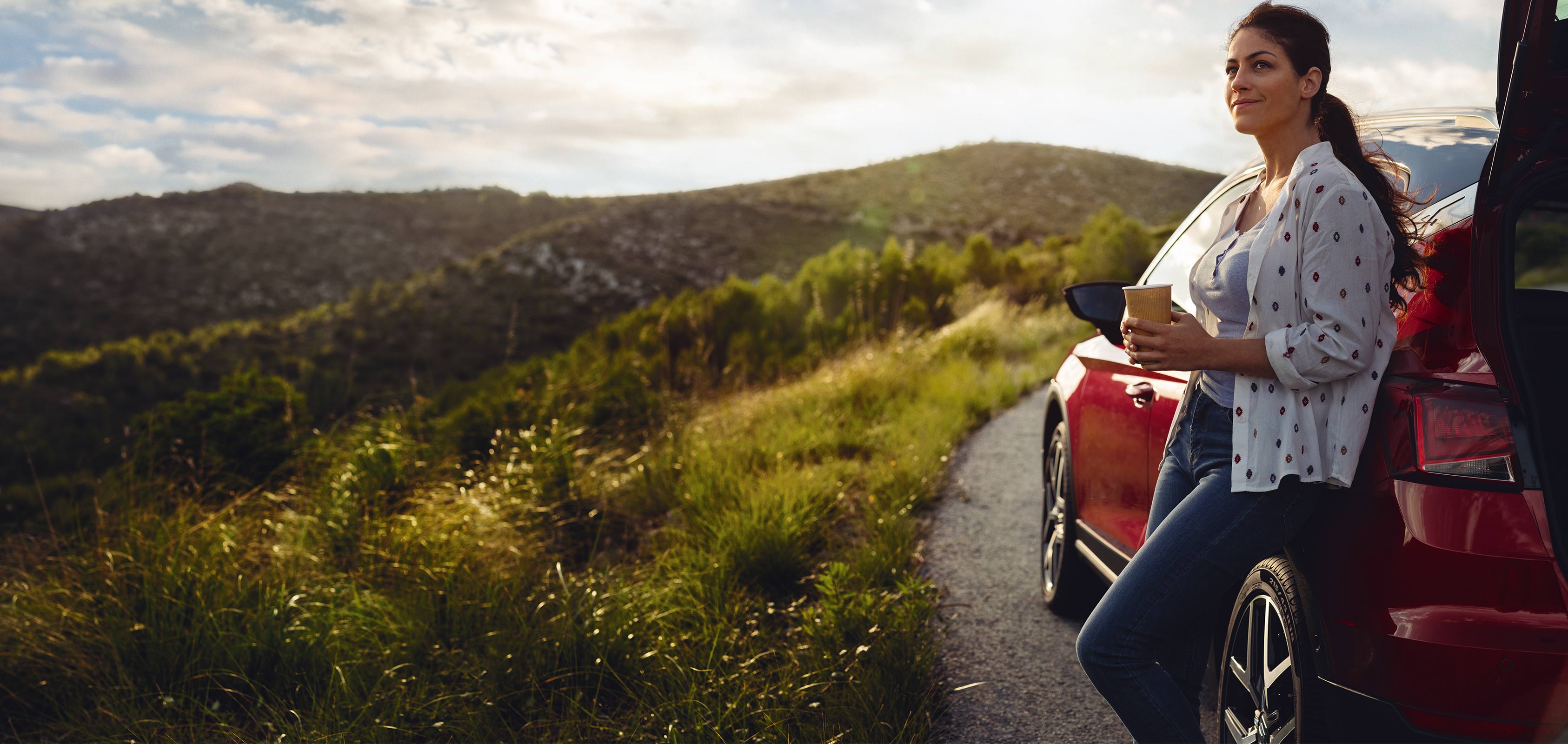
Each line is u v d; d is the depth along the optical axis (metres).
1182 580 1.76
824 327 14.16
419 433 6.10
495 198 145.50
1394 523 1.62
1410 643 1.56
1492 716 1.51
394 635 3.37
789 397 8.34
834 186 113.56
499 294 79.69
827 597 3.27
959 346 11.45
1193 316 1.69
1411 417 1.62
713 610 3.55
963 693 3.06
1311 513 1.75
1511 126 1.53
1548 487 1.54
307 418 6.56
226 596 3.53
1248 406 1.70
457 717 2.88
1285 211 1.66
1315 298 1.60
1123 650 1.80
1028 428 7.64
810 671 2.99
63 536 4.07
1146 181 112.19
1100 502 3.14
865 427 7.19
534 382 8.38
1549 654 1.48
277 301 107.56
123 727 2.89
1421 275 1.74
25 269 101.75
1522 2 1.54
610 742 2.79
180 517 4.14
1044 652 3.34
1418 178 2.09
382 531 4.26
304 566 4.09
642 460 5.90
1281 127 1.77
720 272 88.25
